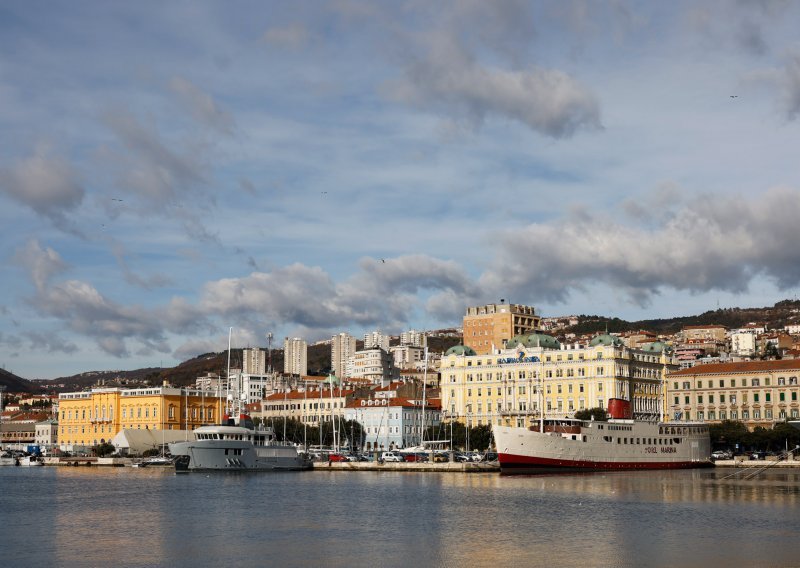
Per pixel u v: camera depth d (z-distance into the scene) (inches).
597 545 4434.1
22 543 4709.6
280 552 4360.2
